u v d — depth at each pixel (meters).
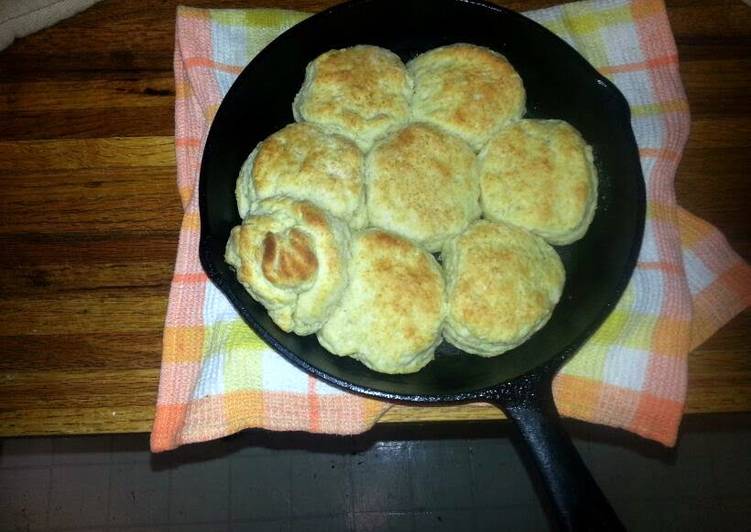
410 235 0.34
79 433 0.36
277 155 0.34
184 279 0.37
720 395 0.37
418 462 0.63
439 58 0.38
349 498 0.62
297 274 0.30
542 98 0.40
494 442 0.63
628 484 0.63
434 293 0.33
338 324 0.33
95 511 0.61
